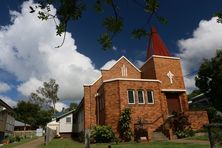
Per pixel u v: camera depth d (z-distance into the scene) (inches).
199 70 1262.3
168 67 1096.8
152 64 1098.7
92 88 1115.3
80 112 1347.2
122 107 892.6
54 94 2723.9
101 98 1023.0
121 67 1186.6
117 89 920.9
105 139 852.0
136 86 938.7
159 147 558.9
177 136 797.9
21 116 3125.0
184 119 834.2
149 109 916.6
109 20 195.6
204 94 1269.7
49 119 3120.1
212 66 1211.9
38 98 2694.4
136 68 1208.2
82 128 1210.6
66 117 1609.3
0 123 1466.5
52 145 924.0
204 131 802.2
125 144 719.7
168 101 1046.4
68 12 179.5
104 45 204.2
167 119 860.6
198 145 538.6
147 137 810.2
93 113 1080.2
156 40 1243.8
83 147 723.4
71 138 1456.7
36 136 2133.4
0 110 1433.3
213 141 199.5
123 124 853.2
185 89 1077.1
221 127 205.6
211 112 948.0
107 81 949.8
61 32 183.2
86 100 1093.1
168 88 1051.3
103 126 871.7
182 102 1055.0
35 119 3139.8
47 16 179.0
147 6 183.0
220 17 204.4
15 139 1502.2
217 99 1195.3
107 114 911.7
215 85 1187.9
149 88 951.0
